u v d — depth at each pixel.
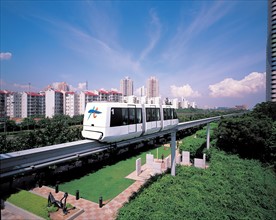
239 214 12.63
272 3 65.94
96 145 11.38
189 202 12.66
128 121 13.39
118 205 14.27
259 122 26.56
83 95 76.69
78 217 12.53
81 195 15.81
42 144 18.31
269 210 14.45
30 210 11.39
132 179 19.41
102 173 20.92
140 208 11.45
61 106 75.25
